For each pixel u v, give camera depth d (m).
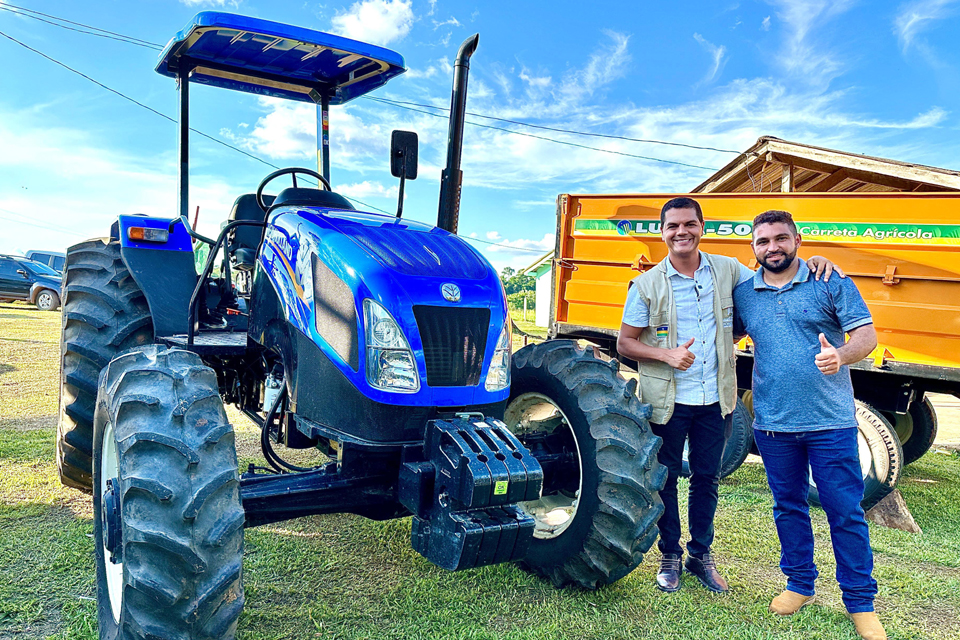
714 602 2.96
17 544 3.09
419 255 2.47
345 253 2.40
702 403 3.06
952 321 4.45
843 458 2.73
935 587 3.25
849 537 2.74
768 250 2.86
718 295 3.06
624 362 6.04
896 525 4.32
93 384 3.30
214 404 2.17
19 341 10.62
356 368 2.28
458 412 2.33
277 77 3.94
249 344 3.15
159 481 1.93
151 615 1.90
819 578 3.32
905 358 4.64
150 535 1.87
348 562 3.14
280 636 2.46
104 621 2.28
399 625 2.58
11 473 4.12
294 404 2.54
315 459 4.79
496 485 2.06
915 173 5.71
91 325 3.34
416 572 3.06
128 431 2.06
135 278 3.29
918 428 5.87
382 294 2.27
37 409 6.01
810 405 2.77
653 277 3.10
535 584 3.01
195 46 3.48
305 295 2.50
